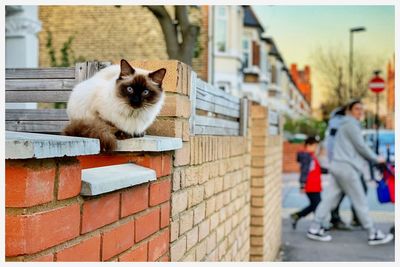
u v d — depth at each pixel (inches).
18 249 68.6
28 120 165.0
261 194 267.7
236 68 1042.7
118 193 96.0
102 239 89.8
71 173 79.0
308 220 462.6
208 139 165.0
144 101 121.4
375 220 450.6
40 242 71.5
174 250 130.6
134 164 111.2
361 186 359.3
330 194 370.0
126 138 122.1
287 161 1009.5
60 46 881.5
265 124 268.8
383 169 379.6
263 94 1333.7
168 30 458.3
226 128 208.4
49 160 73.8
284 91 1653.5
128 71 125.4
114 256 94.7
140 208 107.0
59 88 160.6
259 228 267.0
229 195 202.1
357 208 357.4
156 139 113.5
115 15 879.1
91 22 879.1
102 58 881.5
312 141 429.4
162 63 132.6
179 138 127.2
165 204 123.6
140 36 876.6
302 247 349.4
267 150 276.7
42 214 71.8
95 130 110.6
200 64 904.9
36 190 70.8
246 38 1213.7
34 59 470.0
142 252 108.7
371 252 331.0
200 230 157.2
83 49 881.5
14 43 456.4
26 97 161.9
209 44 901.8
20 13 449.7
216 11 1027.3
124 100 119.6
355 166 358.0
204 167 160.7
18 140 67.5
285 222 449.7
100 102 120.5
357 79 1291.8
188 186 142.7
